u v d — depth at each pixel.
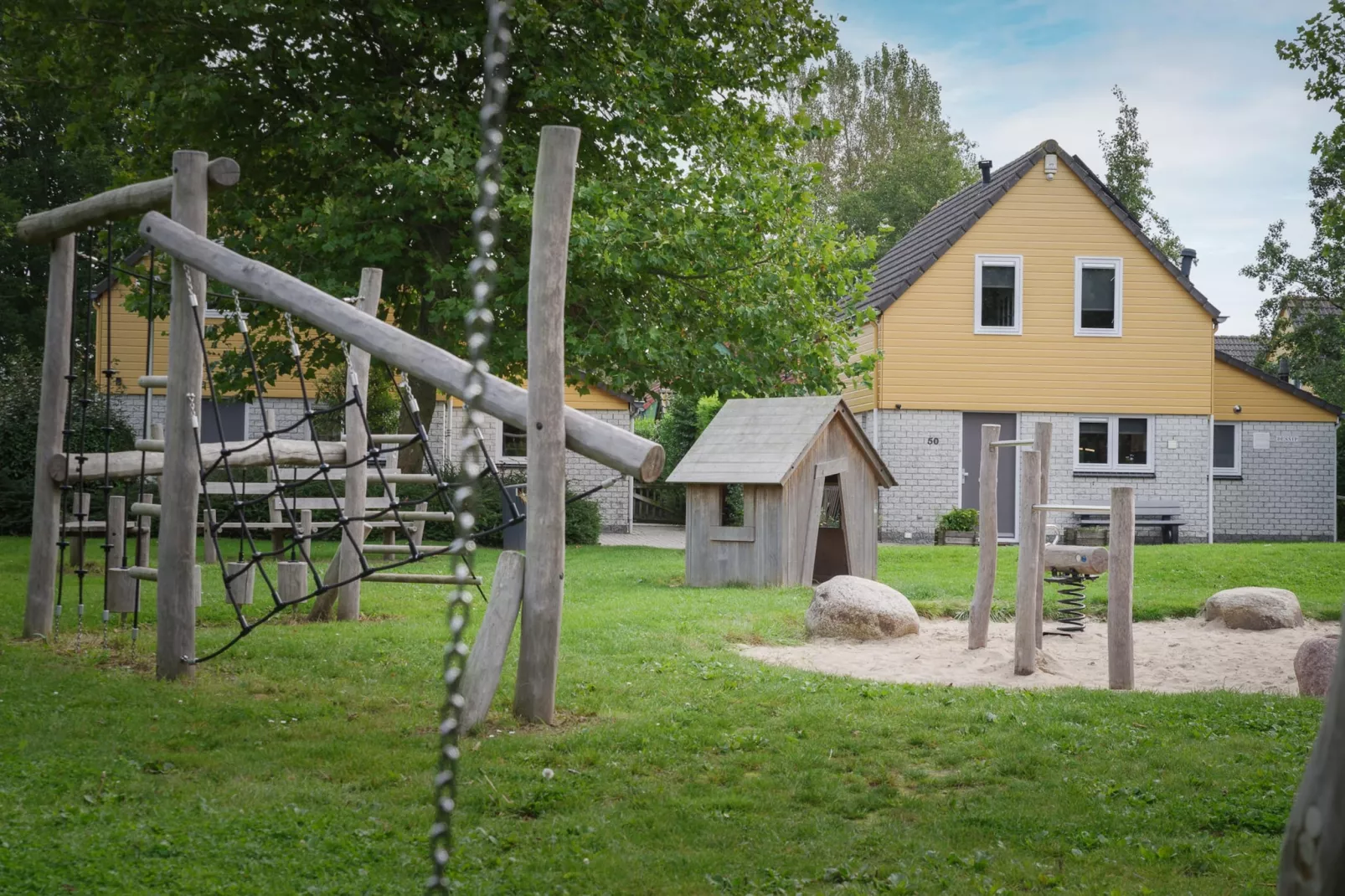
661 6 18.36
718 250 18.42
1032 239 25.94
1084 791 5.54
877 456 16.39
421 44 17.72
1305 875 2.15
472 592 12.99
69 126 19.47
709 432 16.42
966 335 25.91
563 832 4.80
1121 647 8.84
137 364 25.97
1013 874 4.38
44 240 9.51
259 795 5.07
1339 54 23.84
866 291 20.28
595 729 6.61
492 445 27.08
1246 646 11.49
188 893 3.72
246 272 7.53
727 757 6.11
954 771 5.97
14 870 3.78
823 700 7.63
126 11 16.84
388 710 7.06
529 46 17.09
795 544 15.45
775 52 19.89
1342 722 2.11
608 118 18.47
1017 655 9.59
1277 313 37.03
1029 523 9.59
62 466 9.27
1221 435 28.86
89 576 13.98
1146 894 4.19
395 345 7.16
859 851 4.69
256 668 8.17
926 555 19.36
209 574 13.82
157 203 8.40
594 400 28.77
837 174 54.91
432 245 18.33
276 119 17.94
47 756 5.48
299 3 16.23
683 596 13.57
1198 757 6.18
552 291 6.75
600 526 24.72
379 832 4.59
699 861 4.48
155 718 6.46
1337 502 30.78
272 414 25.73
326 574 11.27
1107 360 26.11
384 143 18.23
